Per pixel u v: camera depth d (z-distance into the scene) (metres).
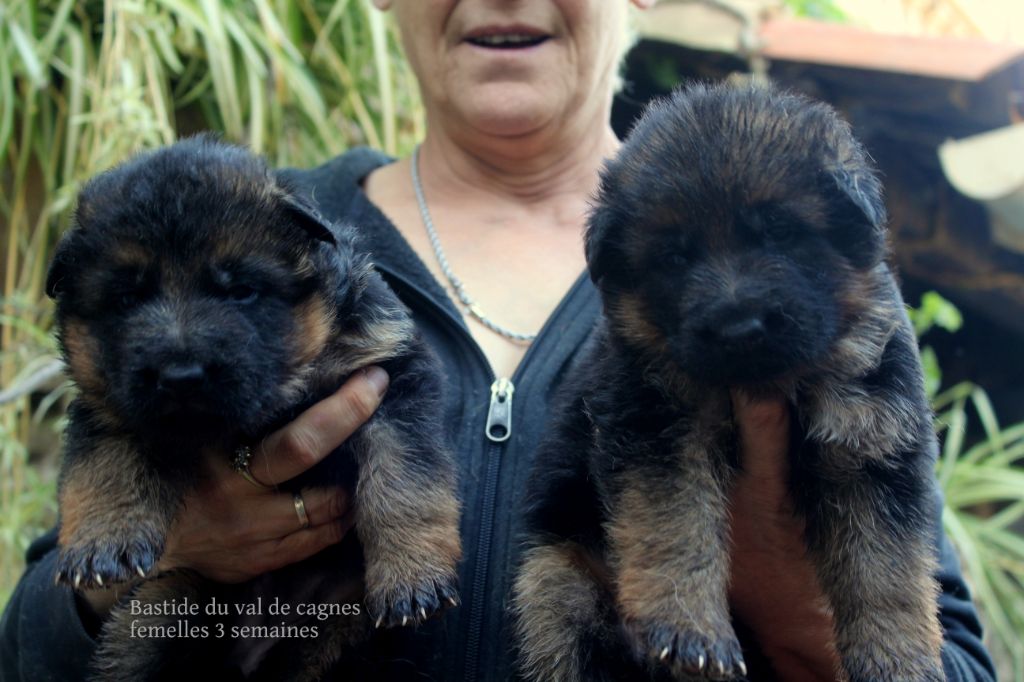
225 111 1.11
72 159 1.07
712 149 0.58
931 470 0.60
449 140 0.79
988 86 1.11
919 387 0.60
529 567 0.63
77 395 0.61
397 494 0.60
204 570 0.62
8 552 1.02
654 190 0.58
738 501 0.60
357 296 0.64
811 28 1.24
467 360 0.67
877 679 0.56
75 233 0.60
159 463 0.59
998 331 1.39
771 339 0.55
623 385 0.60
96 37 1.13
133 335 0.57
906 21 1.99
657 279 0.59
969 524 1.15
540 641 0.62
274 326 0.60
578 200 0.79
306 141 1.17
